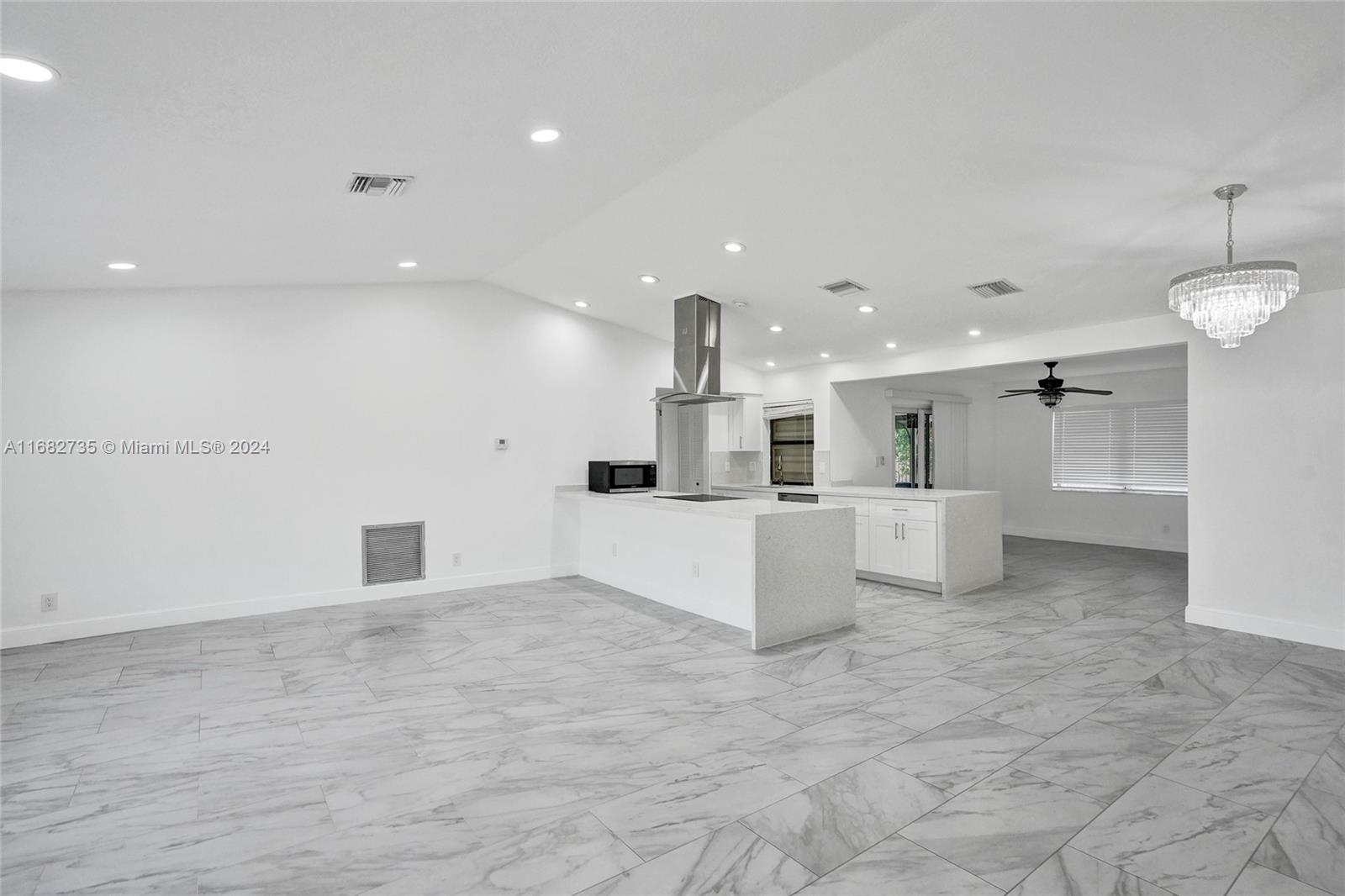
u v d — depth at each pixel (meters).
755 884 2.01
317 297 5.61
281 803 2.50
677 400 6.22
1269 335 4.60
